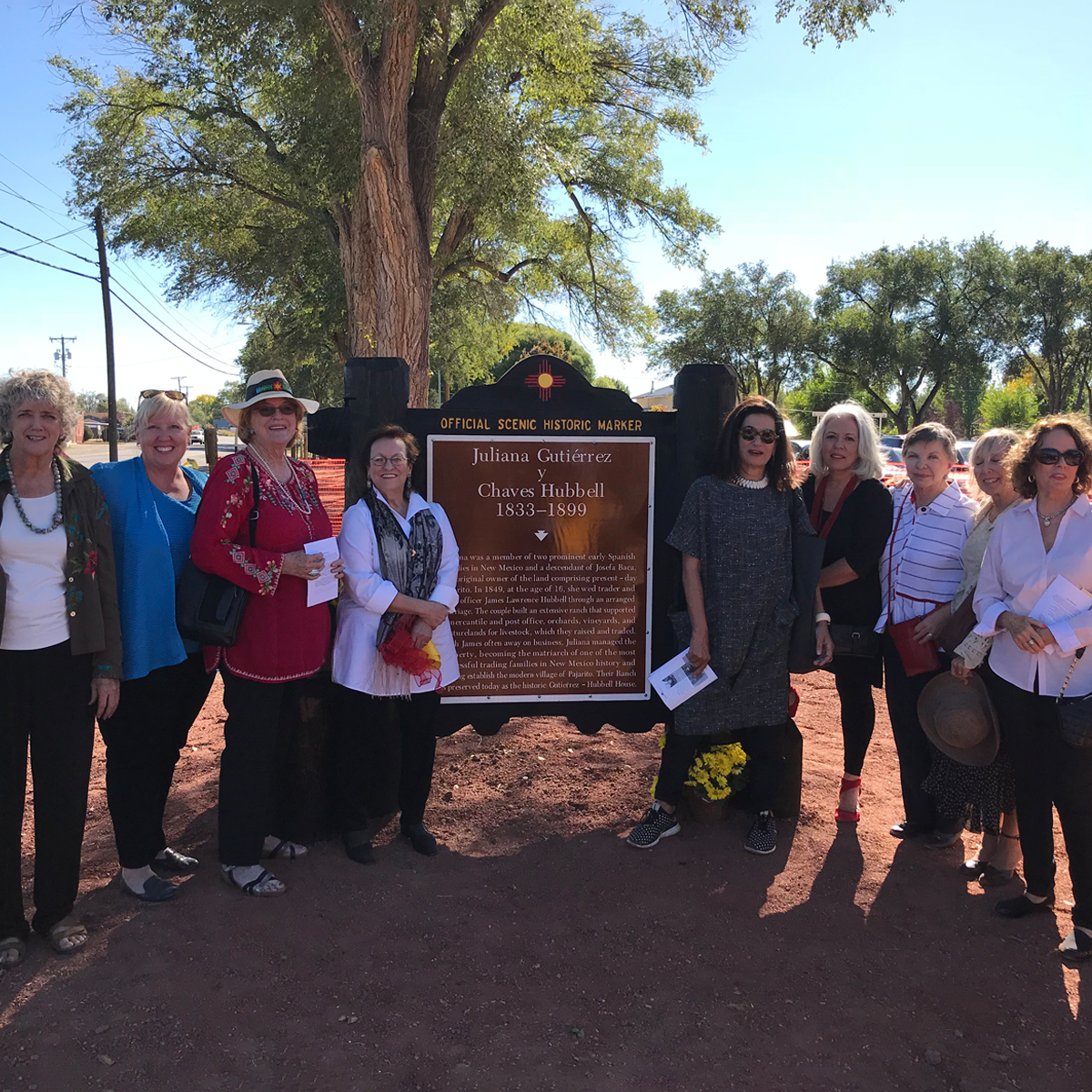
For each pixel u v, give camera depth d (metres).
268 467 3.16
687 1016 2.61
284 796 3.56
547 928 3.07
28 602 2.70
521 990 2.71
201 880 3.33
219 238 22.89
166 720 3.19
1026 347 42.31
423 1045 2.46
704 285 44.12
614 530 3.98
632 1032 2.53
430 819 3.95
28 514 2.70
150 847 3.20
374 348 16.59
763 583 3.49
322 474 9.98
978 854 3.53
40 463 2.74
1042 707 3.03
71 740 2.82
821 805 4.12
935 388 42.81
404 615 3.36
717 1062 2.41
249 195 22.23
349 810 3.53
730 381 3.90
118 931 2.96
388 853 3.62
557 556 3.96
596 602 4.01
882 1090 2.32
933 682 3.43
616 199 22.56
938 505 3.60
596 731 4.08
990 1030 2.57
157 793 3.27
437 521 3.48
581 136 22.00
